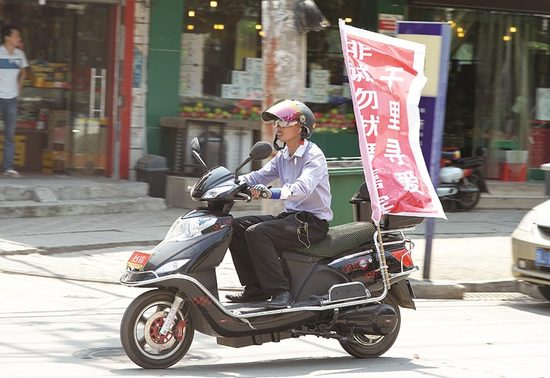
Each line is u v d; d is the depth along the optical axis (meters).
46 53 24.98
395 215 11.80
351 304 11.24
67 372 10.28
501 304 16.48
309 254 11.25
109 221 21.91
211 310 10.47
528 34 31.56
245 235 10.94
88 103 25.31
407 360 11.80
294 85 16.25
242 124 25.67
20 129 24.83
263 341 10.98
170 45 25.72
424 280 17.02
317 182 11.03
